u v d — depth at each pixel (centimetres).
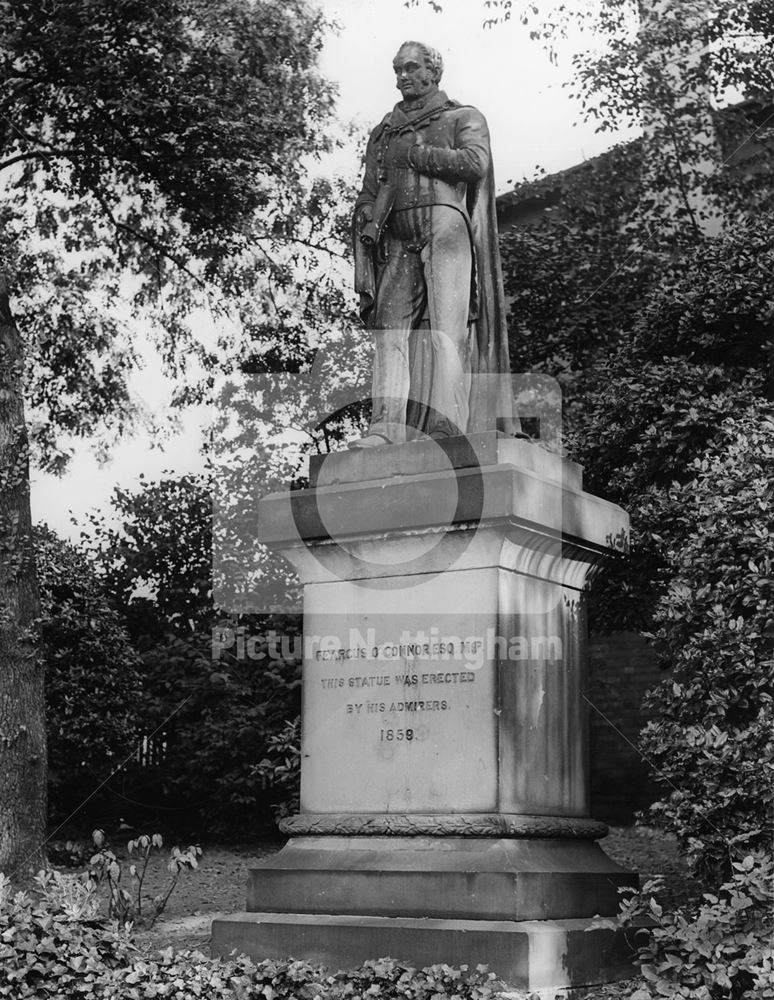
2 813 1055
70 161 1338
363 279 684
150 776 1337
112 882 710
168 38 1262
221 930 591
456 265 668
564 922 562
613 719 1416
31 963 529
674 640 679
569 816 626
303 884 592
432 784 591
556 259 1470
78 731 1251
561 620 644
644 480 953
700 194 1501
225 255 1370
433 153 670
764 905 529
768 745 589
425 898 562
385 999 512
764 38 1437
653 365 1024
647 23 1462
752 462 692
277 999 524
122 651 1291
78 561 1333
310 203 1363
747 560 658
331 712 625
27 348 1345
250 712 1254
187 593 1394
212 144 1302
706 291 1048
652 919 605
